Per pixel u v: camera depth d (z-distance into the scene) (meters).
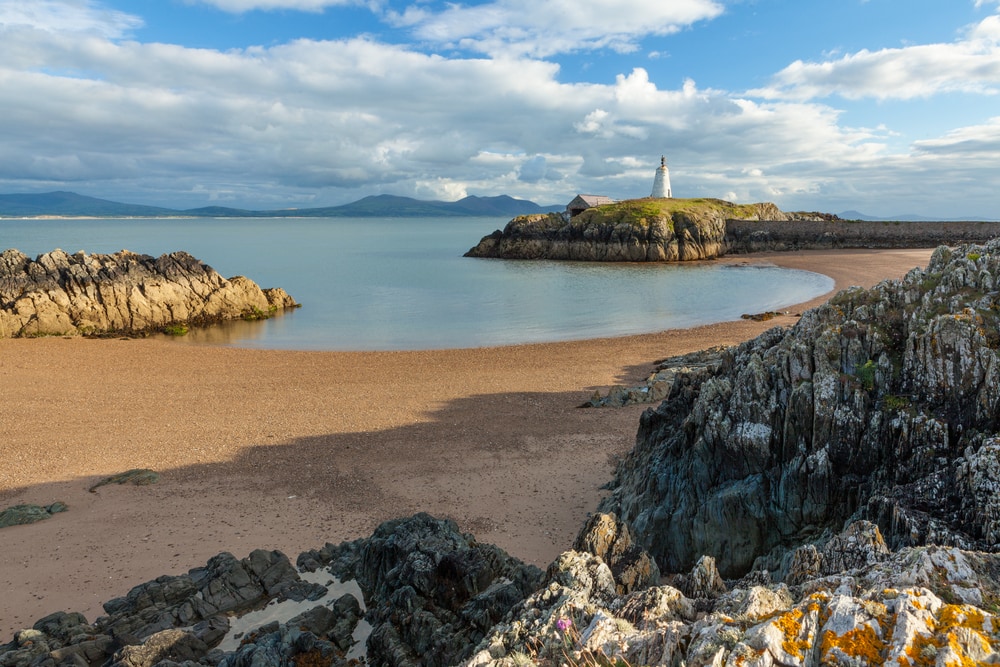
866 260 112.38
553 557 20.67
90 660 16.08
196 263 73.50
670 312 70.44
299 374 46.12
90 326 60.91
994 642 6.40
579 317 68.56
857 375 17.23
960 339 15.39
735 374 21.27
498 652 9.24
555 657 8.49
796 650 6.62
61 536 22.92
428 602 15.98
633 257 127.38
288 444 31.73
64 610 18.70
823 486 16.50
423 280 102.81
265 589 19.11
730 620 7.72
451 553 16.64
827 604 7.27
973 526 13.00
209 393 41.12
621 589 13.02
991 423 14.64
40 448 31.44
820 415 16.80
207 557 21.42
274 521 23.89
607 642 8.27
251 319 69.81
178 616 17.77
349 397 39.88
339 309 75.94
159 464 29.41
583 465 28.20
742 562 17.56
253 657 14.82
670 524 18.75
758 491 17.59
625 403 36.88
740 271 107.06
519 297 83.62
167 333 61.81
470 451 30.27
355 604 17.91
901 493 14.37
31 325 58.19
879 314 18.45
